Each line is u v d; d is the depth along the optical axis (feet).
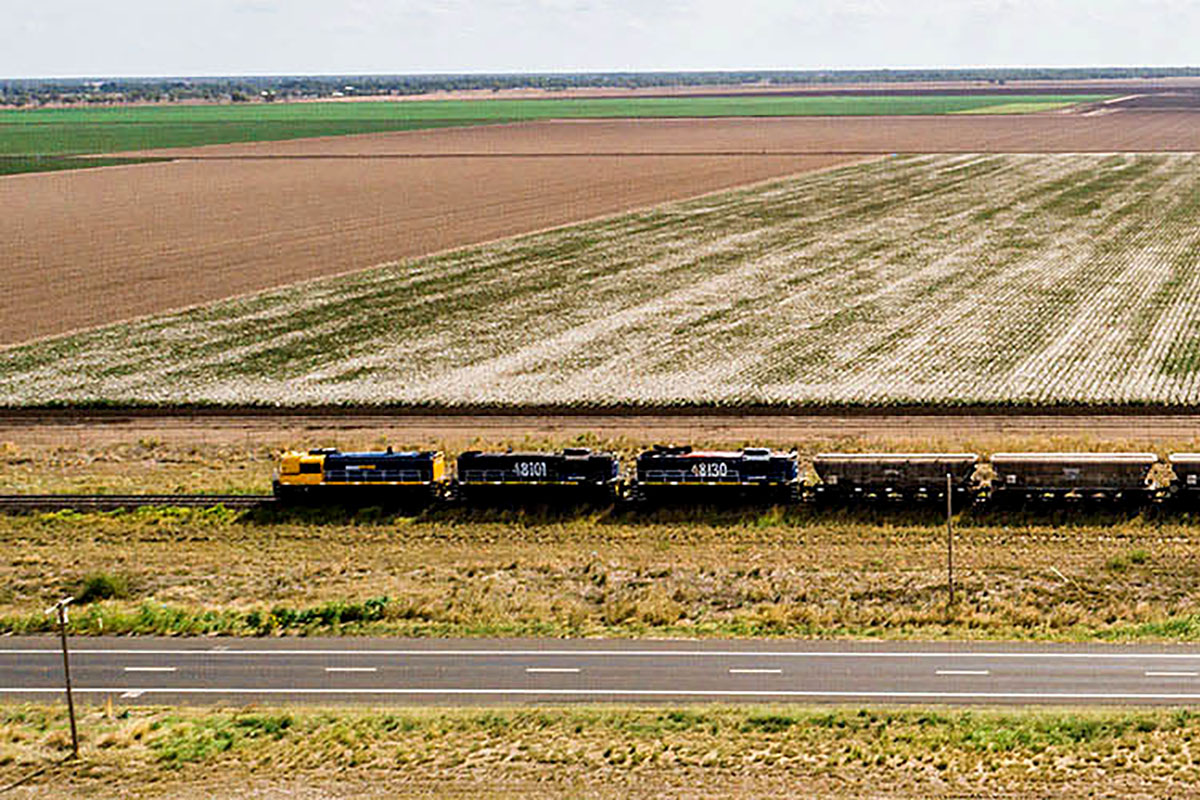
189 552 234.17
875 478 242.99
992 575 213.46
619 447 280.10
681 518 243.19
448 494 255.70
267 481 269.85
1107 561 217.56
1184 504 238.48
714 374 332.39
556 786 146.30
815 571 216.74
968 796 142.41
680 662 180.86
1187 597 203.41
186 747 158.51
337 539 238.48
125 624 198.29
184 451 290.35
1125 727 156.87
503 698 171.12
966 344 357.82
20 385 336.49
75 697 175.52
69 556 233.14
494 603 205.98
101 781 150.92
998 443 273.75
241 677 180.04
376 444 288.10
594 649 185.98
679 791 144.66
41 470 280.92
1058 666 176.24
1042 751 151.64
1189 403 298.97
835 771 148.15
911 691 169.78
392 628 195.52
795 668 177.68
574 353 356.59
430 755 154.71
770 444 279.49
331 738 159.63
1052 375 324.80
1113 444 271.69
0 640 194.39
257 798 146.10
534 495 251.39
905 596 205.77
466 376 336.08
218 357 360.48
